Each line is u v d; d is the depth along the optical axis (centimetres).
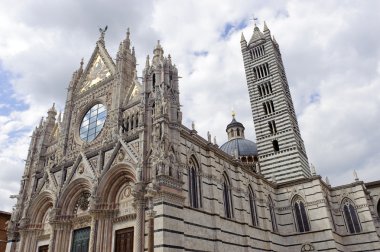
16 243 5112
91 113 5478
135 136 4238
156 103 4116
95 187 4181
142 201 3697
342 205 6419
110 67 5534
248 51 9288
